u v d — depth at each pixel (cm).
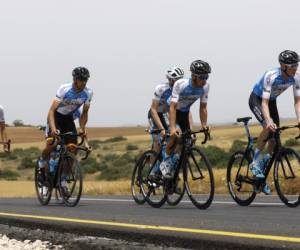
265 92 1312
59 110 1502
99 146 9525
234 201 1580
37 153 8812
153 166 1474
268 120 1294
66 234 1091
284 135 7662
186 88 1341
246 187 1417
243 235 918
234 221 1112
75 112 1578
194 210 1357
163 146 1427
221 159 5278
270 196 1722
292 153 1289
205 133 1354
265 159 1366
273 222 1080
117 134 14325
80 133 1505
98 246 948
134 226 1066
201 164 1356
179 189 1412
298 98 1341
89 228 1073
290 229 977
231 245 866
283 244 827
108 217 1230
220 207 1416
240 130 10119
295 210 1289
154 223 1110
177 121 1424
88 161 7131
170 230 1000
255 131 9600
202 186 1931
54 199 1830
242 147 6725
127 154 7431
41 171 1591
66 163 1510
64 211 1387
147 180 1493
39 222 1173
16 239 1095
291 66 1280
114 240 997
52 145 1512
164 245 944
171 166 1402
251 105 1384
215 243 885
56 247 980
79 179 1468
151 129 1522
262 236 902
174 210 1371
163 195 1450
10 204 1677
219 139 8700
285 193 1355
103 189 2495
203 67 1305
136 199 1578
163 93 1480
